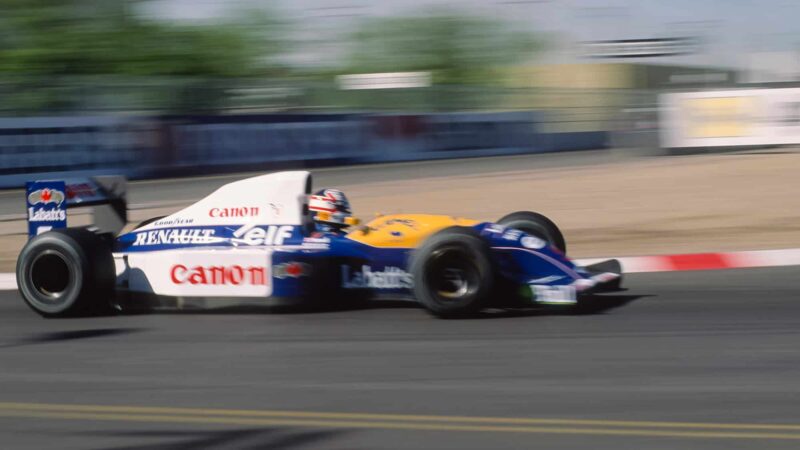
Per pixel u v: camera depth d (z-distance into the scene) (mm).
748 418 9070
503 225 15398
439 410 9547
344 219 14773
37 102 39688
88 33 65375
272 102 49688
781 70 47812
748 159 37656
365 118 46938
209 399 10133
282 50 78500
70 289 14195
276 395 10211
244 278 14305
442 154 50344
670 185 31328
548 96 59000
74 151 36469
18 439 9086
